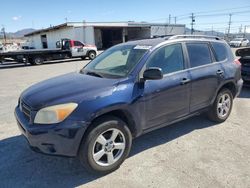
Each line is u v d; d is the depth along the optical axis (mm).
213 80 4562
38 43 45281
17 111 3604
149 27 41406
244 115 5512
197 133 4547
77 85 3410
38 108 3057
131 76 3508
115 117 3316
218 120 4969
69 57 21188
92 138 3109
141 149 3980
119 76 3576
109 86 3301
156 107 3738
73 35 33906
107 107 3143
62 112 2955
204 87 4430
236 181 3133
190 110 4332
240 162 3564
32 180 3254
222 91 4871
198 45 4488
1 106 6652
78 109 3002
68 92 3193
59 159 3730
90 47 22406
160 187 3047
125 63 3826
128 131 3438
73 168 3500
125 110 3348
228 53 5082
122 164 3559
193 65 4301
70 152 3031
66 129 2934
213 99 4711
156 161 3625
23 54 18688
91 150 3137
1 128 4996
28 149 4051
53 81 3859
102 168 3270
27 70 15789
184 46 4238
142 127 3658
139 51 3865
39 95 3291
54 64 19422
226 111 5074
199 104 4465
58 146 2975
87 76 3861
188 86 4117
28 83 10469
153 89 3631
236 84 5098
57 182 3201
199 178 3205
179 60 4113
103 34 41844
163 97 3785
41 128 2959
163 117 3904
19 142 4324
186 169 3410
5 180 3260
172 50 4059
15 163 3650
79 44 21719
